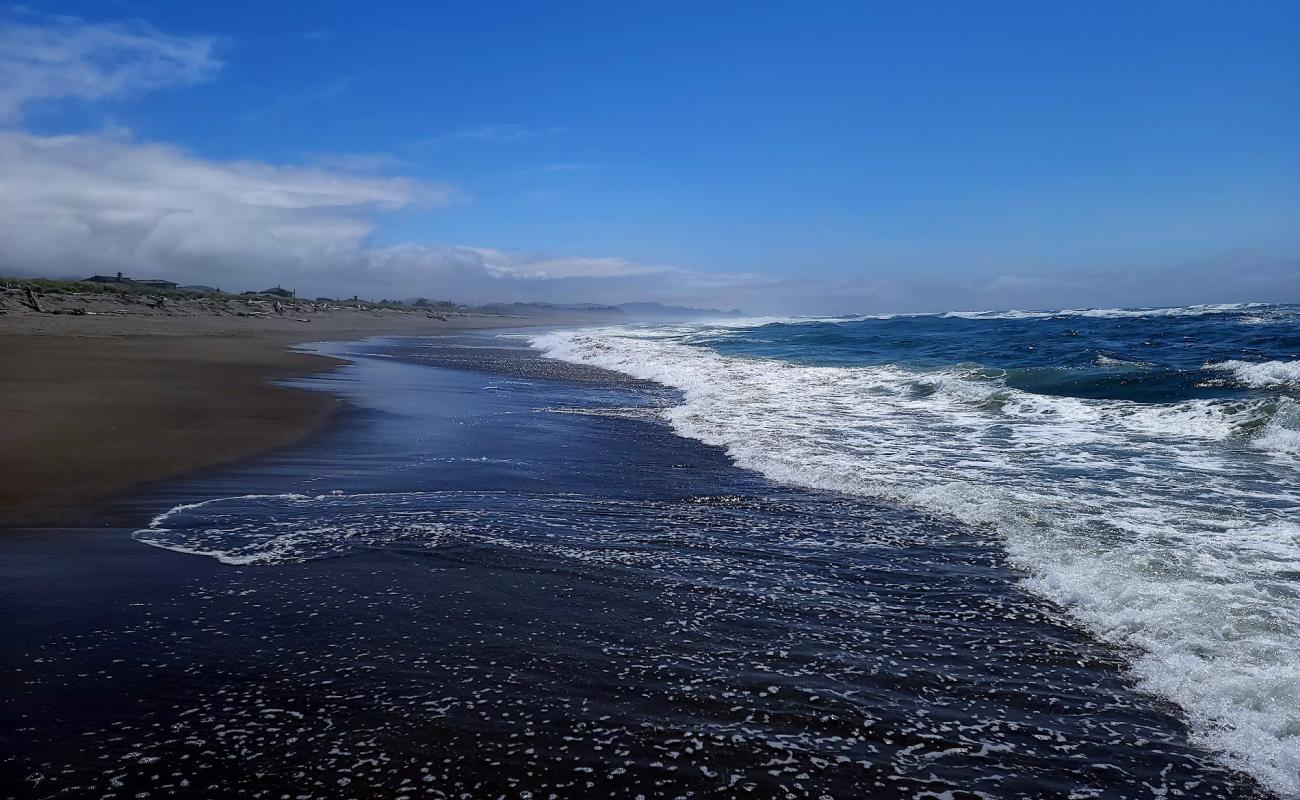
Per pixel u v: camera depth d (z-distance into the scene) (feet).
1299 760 9.08
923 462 25.89
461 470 24.44
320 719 9.67
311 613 12.85
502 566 15.42
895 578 15.28
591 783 8.61
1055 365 55.16
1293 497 20.84
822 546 17.24
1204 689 10.69
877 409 38.50
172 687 10.33
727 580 15.02
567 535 17.62
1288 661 11.10
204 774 8.54
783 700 10.52
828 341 90.48
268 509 19.19
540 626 12.62
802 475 24.04
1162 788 8.80
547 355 82.23
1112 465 25.18
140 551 15.79
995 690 10.94
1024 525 18.26
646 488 22.59
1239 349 58.34
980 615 13.51
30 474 21.70
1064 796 8.64
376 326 150.82
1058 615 13.55
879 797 8.54
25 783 8.29
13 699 9.93
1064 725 10.08
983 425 33.30
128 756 8.81
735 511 20.12
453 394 44.98
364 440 29.17
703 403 40.78
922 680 11.18
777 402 41.16
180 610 12.84
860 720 10.07
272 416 33.58
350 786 8.41
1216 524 18.30
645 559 16.15
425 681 10.68
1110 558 15.65
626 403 42.60
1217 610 12.86
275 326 125.18
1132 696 10.82
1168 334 73.56
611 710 10.12
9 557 15.25
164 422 30.53
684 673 11.18
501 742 9.31
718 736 9.61
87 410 31.99
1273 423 28.89
